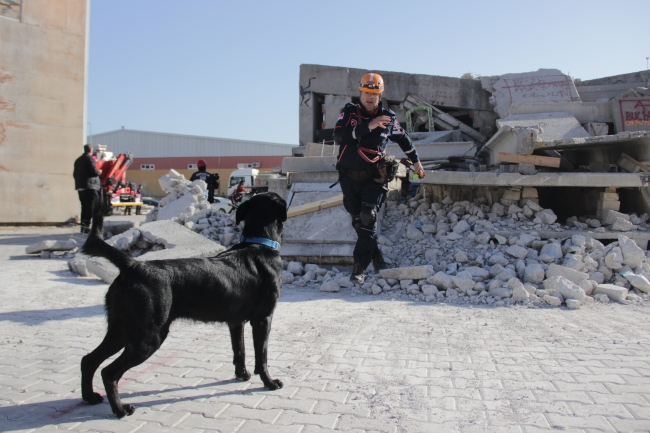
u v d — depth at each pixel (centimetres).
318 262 726
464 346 432
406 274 643
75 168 1153
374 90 528
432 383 353
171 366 389
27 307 555
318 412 308
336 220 758
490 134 1240
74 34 1582
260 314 352
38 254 918
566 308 561
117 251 304
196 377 367
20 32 1492
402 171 923
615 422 292
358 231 579
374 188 555
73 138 1591
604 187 761
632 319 516
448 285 616
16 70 1491
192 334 473
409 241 751
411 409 312
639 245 700
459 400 324
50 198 1559
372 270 692
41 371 374
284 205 383
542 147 805
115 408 298
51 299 592
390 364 390
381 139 544
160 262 316
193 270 319
